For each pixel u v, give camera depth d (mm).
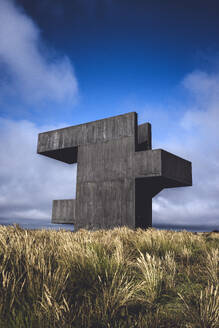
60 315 1616
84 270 2502
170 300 2242
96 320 1733
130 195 14266
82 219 15734
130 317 1834
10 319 1548
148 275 2484
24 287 2049
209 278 2783
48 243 3740
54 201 17781
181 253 4137
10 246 2768
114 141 15648
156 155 13734
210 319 1758
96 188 15680
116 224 14406
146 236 4750
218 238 6801
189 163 16234
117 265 2793
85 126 17234
